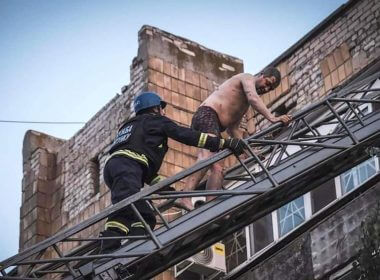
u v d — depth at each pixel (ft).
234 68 55.06
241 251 43.47
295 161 32.42
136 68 52.95
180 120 51.24
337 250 37.19
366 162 40.06
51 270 30.37
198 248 32.14
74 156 55.67
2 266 29.35
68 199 54.60
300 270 38.42
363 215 36.99
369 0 48.26
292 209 42.19
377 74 34.73
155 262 31.42
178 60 53.21
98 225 50.96
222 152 31.68
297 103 50.39
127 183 30.81
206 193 30.96
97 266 29.96
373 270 30.42
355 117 34.17
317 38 50.52
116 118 53.47
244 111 34.63
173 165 49.01
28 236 54.95
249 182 32.09
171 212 44.91
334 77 48.62
